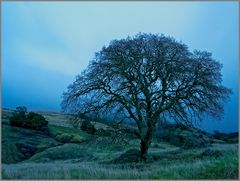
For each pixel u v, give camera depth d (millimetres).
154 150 40312
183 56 26641
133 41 26516
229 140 53688
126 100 25234
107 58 26484
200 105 26406
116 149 40219
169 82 26297
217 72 26859
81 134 62500
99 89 26500
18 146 47000
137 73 26219
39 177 14953
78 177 14688
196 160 20406
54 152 42156
